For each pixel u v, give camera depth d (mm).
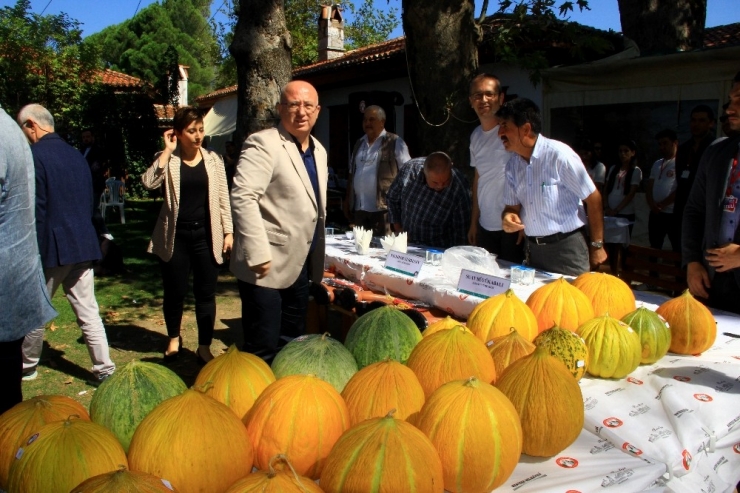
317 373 1971
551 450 1724
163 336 5672
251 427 1599
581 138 9125
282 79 6426
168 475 1380
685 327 2461
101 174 8500
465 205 4918
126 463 1481
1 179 2291
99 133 18469
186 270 4668
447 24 5941
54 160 3781
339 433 1610
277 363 2033
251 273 3256
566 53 9820
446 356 1914
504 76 10195
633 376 2311
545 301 2607
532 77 8352
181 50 50344
